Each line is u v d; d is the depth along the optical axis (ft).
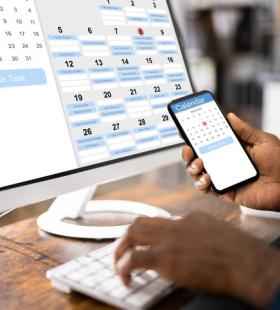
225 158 2.10
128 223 2.20
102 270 1.52
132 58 2.33
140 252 1.33
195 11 7.70
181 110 2.14
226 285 1.21
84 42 2.13
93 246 1.94
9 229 2.19
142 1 2.46
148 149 2.32
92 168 2.06
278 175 2.13
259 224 2.13
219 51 7.77
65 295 1.47
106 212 2.40
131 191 2.93
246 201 2.21
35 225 2.25
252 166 2.10
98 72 2.16
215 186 2.04
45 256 1.83
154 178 4.00
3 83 1.82
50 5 2.04
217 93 8.26
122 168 2.19
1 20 1.85
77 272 1.50
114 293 1.36
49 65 1.98
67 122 2.00
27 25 1.94
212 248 1.26
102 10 2.25
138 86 2.33
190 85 2.63
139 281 1.42
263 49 8.11
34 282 1.58
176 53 2.59
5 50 1.84
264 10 7.89
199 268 1.24
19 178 1.81
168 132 2.45
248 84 8.16
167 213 2.30
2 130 1.79
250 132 2.23
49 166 1.91
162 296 1.35
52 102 1.96
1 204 1.75
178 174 4.11
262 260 1.21
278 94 7.16
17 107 1.85
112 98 2.20
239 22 7.64
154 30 2.49
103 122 2.14
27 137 1.86
